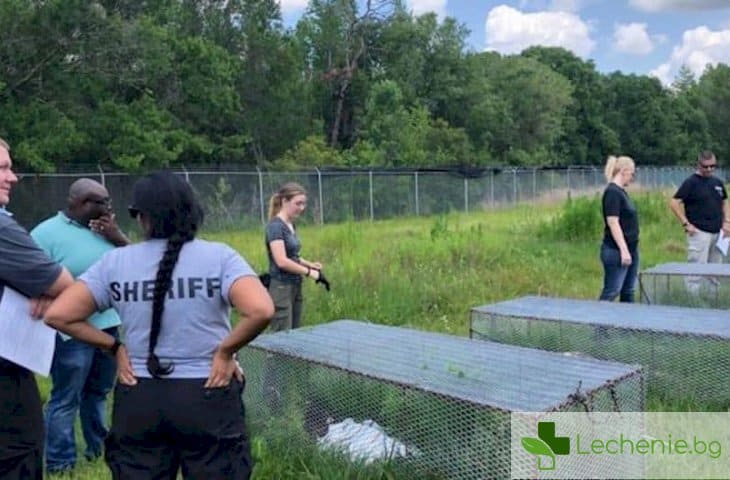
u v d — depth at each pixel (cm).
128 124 2405
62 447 367
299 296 517
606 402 324
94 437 388
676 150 6412
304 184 2156
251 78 3653
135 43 2408
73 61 2367
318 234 1300
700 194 712
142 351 236
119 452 241
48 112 2223
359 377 357
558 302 557
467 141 4394
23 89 2295
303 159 3350
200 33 3594
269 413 390
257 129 3678
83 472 366
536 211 2003
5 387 260
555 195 2859
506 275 884
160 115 2562
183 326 234
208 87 3041
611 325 461
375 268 849
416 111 4138
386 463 329
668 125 6419
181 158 3038
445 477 322
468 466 314
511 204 2619
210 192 1958
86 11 2267
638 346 449
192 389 233
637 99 6419
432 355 384
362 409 359
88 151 2420
